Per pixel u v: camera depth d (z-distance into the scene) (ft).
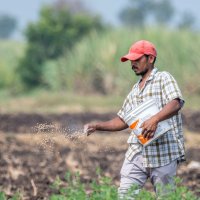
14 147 108.68
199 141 117.50
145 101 49.16
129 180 51.49
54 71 258.98
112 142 112.98
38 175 83.46
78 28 312.29
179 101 49.08
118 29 258.98
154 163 50.29
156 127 48.21
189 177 80.02
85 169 88.07
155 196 48.19
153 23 247.91
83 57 245.86
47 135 50.31
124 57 50.98
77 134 51.49
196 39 226.99
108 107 203.51
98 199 47.57
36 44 299.99
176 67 209.05
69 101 216.13
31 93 284.20
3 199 54.24
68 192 52.24
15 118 159.84
